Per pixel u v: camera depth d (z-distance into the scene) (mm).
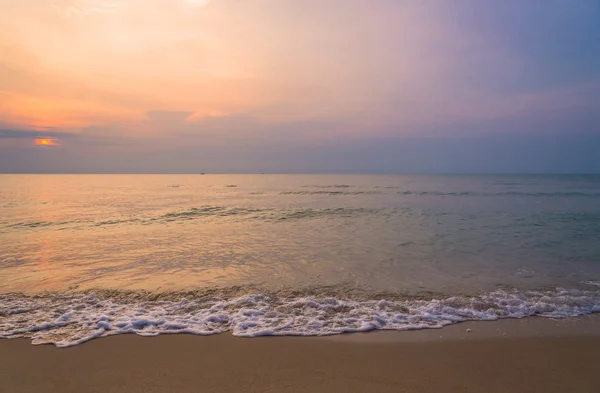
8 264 9312
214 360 4363
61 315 5863
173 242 12188
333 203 27234
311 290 7242
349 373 4062
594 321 5668
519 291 7141
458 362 4348
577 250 10664
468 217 18094
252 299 6648
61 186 64438
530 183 64875
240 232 14141
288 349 4688
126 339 4973
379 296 6898
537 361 4371
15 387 3736
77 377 3949
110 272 8562
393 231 14156
